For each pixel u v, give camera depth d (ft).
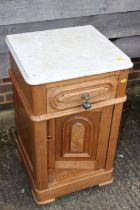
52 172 4.97
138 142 6.40
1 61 5.65
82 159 4.98
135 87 7.54
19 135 5.59
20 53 4.16
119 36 6.03
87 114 4.43
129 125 6.83
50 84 3.78
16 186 5.40
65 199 5.19
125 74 4.09
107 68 3.91
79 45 4.42
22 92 4.39
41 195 4.92
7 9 4.97
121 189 5.40
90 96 4.09
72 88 3.92
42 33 4.72
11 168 5.74
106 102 4.26
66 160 4.93
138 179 5.59
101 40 4.58
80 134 4.62
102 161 5.07
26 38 4.55
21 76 4.22
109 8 5.55
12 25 5.21
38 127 4.13
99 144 4.80
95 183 5.29
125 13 5.75
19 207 5.05
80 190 5.35
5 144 6.28
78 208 5.06
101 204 5.14
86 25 5.30
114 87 4.17
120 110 4.48
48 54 4.16
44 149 4.41
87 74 3.84
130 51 6.40
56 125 4.41
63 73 3.77
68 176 5.00
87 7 5.40
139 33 6.13
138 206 5.12
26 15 5.13
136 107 7.36
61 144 4.68
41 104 3.91
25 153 5.30
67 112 4.11
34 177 4.90
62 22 5.46
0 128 6.65
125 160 5.97
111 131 4.69
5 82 6.13
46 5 5.14
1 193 5.27
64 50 4.27
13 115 6.65
